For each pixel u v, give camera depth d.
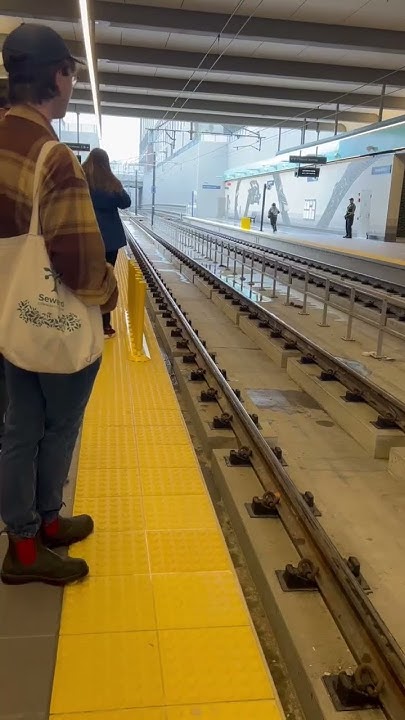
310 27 15.76
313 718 2.12
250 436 4.28
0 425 2.50
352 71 20.33
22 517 2.21
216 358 7.54
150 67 21.64
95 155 5.70
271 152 43.56
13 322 1.90
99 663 2.03
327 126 33.59
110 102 28.11
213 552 2.71
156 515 2.99
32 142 1.90
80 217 1.89
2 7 14.14
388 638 2.27
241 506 3.50
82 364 2.00
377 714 2.01
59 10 14.31
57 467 2.33
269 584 2.78
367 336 8.58
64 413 2.17
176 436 4.03
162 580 2.49
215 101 28.69
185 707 1.88
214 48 18.73
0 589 2.35
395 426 4.76
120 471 3.47
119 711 1.85
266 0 14.23
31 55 1.89
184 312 10.55
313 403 5.95
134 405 4.60
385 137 21.08
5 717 1.80
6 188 1.87
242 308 9.91
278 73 19.91
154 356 6.02
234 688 1.96
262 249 23.44
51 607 2.27
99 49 18.80
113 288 2.07
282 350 7.27
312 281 14.48
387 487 4.15
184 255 18.45
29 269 1.89
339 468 4.45
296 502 3.32
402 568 3.21
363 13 14.79
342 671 2.15
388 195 25.11
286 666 2.49
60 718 1.81
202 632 2.21
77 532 2.68
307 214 34.78
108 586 2.43
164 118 33.16
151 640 2.15
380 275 16.02
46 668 1.99
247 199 47.19
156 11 15.07
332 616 2.54
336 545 3.41
